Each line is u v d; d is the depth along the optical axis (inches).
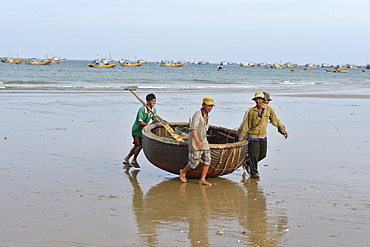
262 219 261.4
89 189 315.3
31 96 1010.1
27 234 228.4
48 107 797.9
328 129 609.9
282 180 350.9
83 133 538.9
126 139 511.8
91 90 1311.5
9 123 592.7
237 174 375.6
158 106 882.8
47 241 220.5
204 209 279.0
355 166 396.5
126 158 392.2
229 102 1007.6
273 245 223.0
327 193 315.3
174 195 308.7
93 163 394.9
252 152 357.1
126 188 322.3
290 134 562.9
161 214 267.1
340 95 1315.2
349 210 278.7
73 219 252.7
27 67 4635.8
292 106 930.1
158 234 234.7
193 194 312.2
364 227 249.6
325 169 385.1
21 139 486.0
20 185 316.8
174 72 4328.3
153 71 4530.0
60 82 1772.9
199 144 324.8
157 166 362.3
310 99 1139.9
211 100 323.3
